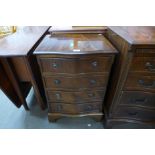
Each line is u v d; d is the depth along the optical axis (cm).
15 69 130
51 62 98
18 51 104
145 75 93
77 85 111
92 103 128
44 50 95
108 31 130
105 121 135
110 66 102
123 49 94
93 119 146
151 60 86
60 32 138
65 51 92
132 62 87
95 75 106
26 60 107
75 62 96
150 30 105
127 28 111
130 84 100
